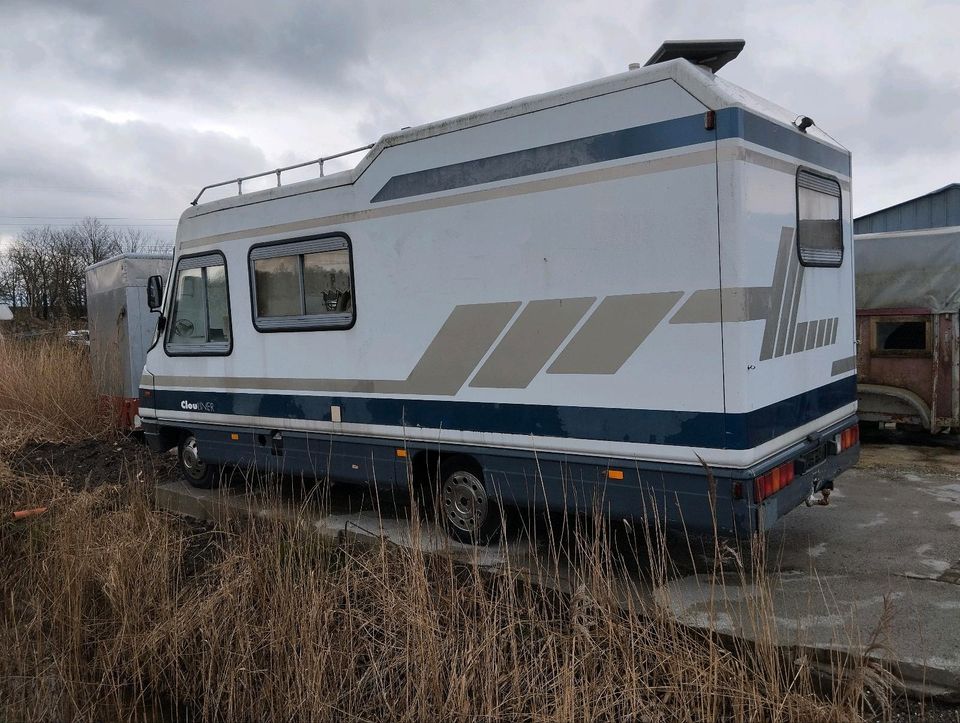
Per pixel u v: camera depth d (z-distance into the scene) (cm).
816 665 319
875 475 639
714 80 380
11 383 1024
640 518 397
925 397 762
